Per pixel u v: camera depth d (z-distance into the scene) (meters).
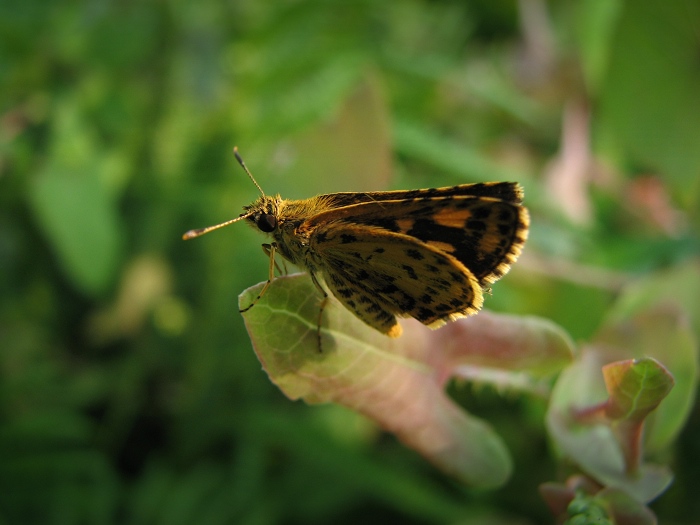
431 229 0.06
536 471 0.08
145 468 0.08
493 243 0.05
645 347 0.06
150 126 0.09
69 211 0.08
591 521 0.05
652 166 0.09
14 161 0.08
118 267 0.08
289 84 0.09
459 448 0.06
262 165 0.08
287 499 0.08
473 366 0.06
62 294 0.09
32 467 0.07
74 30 0.09
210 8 0.09
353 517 0.08
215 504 0.07
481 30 0.12
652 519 0.05
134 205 0.09
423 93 0.10
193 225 0.09
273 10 0.09
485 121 0.10
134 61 0.09
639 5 0.08
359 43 0.09
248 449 0.08
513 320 0.06
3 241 0.08
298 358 0.05
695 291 0.07
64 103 0.08
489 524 0.08
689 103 0.08
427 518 0.08
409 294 0.05
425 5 0.11
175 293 0.09
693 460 0.07
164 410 0.08
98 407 0.08
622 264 0.08
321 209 0.06
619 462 0.05
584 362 0.06
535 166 0.10
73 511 0.07
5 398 0.08
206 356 0.08
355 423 0.08
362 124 0.07
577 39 0.10
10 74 0.08
